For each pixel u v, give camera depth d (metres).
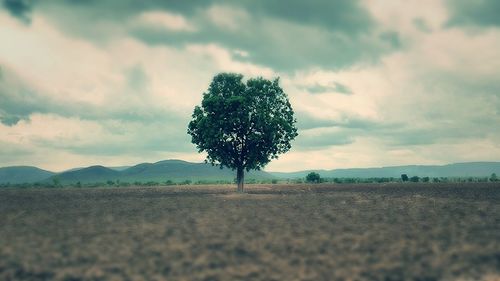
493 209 37.56
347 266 15.91
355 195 64.62
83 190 101.88
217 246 19.64
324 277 14.54
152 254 17.92
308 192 77.38
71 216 33.38
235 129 64.38
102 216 33.25
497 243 19.97
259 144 64.19
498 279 14.39
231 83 66.94
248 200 53.53
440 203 45.50
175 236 22.53
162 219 30.78
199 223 28.12
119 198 60.66
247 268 15.68
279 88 67.25
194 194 72.81
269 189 96.50
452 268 15.59
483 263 16.25
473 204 43.81
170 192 84.00
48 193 80.75
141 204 47.25
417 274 14.90
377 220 29.48
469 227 25.33
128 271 15.27
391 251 18.36
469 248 18.80
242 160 65.62
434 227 25.42
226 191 86.88
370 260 16.78
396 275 14.78
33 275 14.83
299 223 27.95
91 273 15.02
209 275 14.80
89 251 18.55
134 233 23.62
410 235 22.45
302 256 17.52
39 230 25.02
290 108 67.69
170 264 16.23
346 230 24.55
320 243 20.28
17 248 19.23
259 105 64.88
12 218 31.81
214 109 63.25
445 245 19.55
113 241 21.03
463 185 110.38
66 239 21.66
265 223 28.03
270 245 19.83
